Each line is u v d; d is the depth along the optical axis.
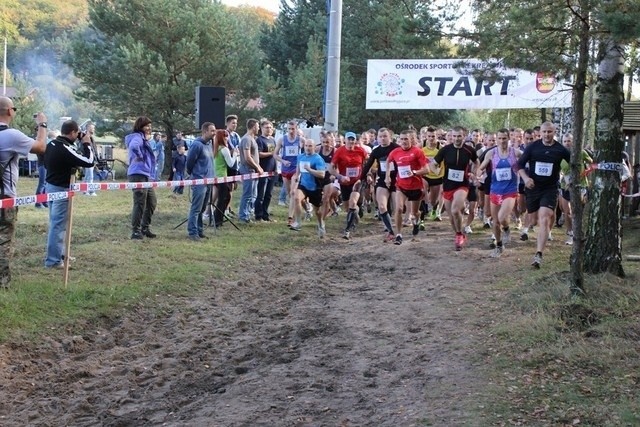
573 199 7.28
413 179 12.35
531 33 7.63
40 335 6.73
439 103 18.42
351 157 13.68
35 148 7.66
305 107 29.56
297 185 13.89
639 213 16.27
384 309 7.88
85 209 15.80
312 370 5.96
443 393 5.15
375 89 18.66
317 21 34.47
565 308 6.87
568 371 5.49
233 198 20.41
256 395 5.46
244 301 8.72
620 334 6.26
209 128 12.27
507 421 4.55
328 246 12.93
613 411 4.67
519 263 10.02
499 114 36.94
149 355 6.68
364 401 5.18
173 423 5.05
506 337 6.36
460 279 9.23
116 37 28.45
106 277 8.86
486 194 14.48
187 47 28.00
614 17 6.13
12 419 5.21
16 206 7.86
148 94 27.36
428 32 8.89
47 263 9.12
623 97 8.34
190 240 12.08
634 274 8.33
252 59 30.83
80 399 5.61
